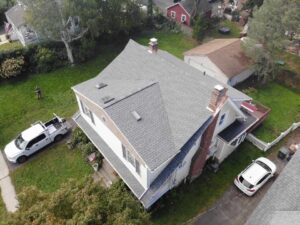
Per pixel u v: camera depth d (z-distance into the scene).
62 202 12.19
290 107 30.38
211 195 21.61
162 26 46.19
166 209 20.48
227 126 23.45
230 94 21.89
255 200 21.41
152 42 24.16
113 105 18.50
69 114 29.00
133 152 17.47
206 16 48.44
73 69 35.66
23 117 28.59
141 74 22.44
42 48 34.72
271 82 34.44
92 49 37.28
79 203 12.23
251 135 25.64
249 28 32.34
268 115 28.91
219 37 44.44
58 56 35.88
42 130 24.81
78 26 35.75
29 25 32.75
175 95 20.11
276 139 25.58
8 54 33.25
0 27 45.62
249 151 25.28
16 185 22.42
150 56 23.70
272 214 14.61
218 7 54.81
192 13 46.50
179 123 18.73
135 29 43.81
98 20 36.53
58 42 36.28
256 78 35.12
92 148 23.97
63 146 25.58
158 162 16.81
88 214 11.50
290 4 29.22
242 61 32.88
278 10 29.30
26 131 24.77
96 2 35.78
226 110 21.14
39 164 24.03
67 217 12.18
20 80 33.44
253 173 21.78
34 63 34.69
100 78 23.81
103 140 22.61
